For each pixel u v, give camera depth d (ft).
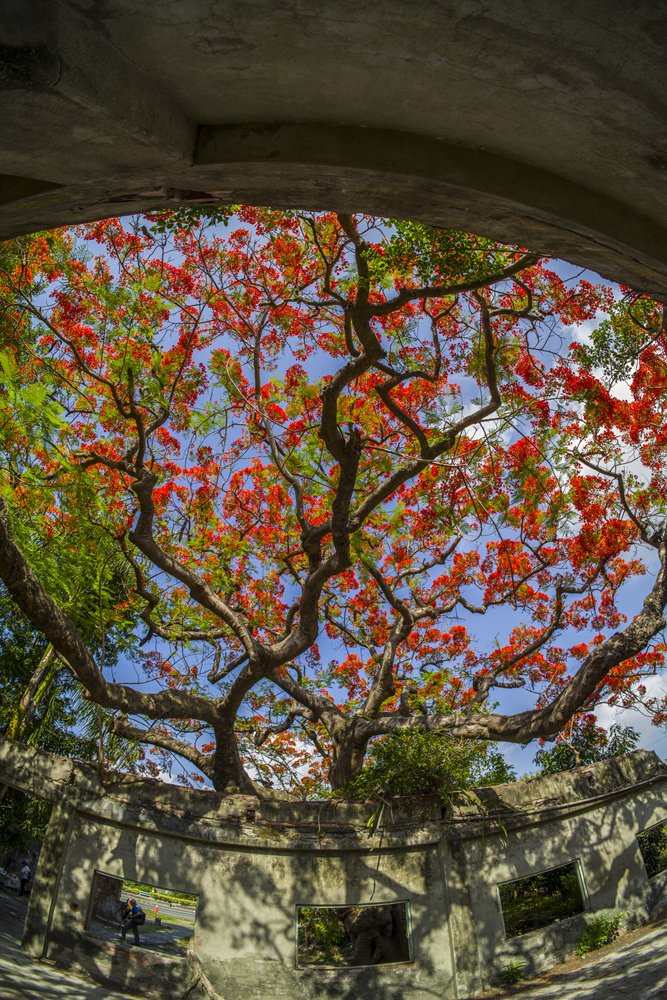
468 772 37.58
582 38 9.12
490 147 11.66
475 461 37.50
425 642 45.37
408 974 34.68
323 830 36.78
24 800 47.21
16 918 39.50
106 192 12.07
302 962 37.65
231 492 40.60
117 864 35.81
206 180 11.93
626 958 32.55
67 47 9.19
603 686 41.70
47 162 10.99
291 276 34.76
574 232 12.51
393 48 9.75
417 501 40.65
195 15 9.24
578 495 37.78
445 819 37.11
